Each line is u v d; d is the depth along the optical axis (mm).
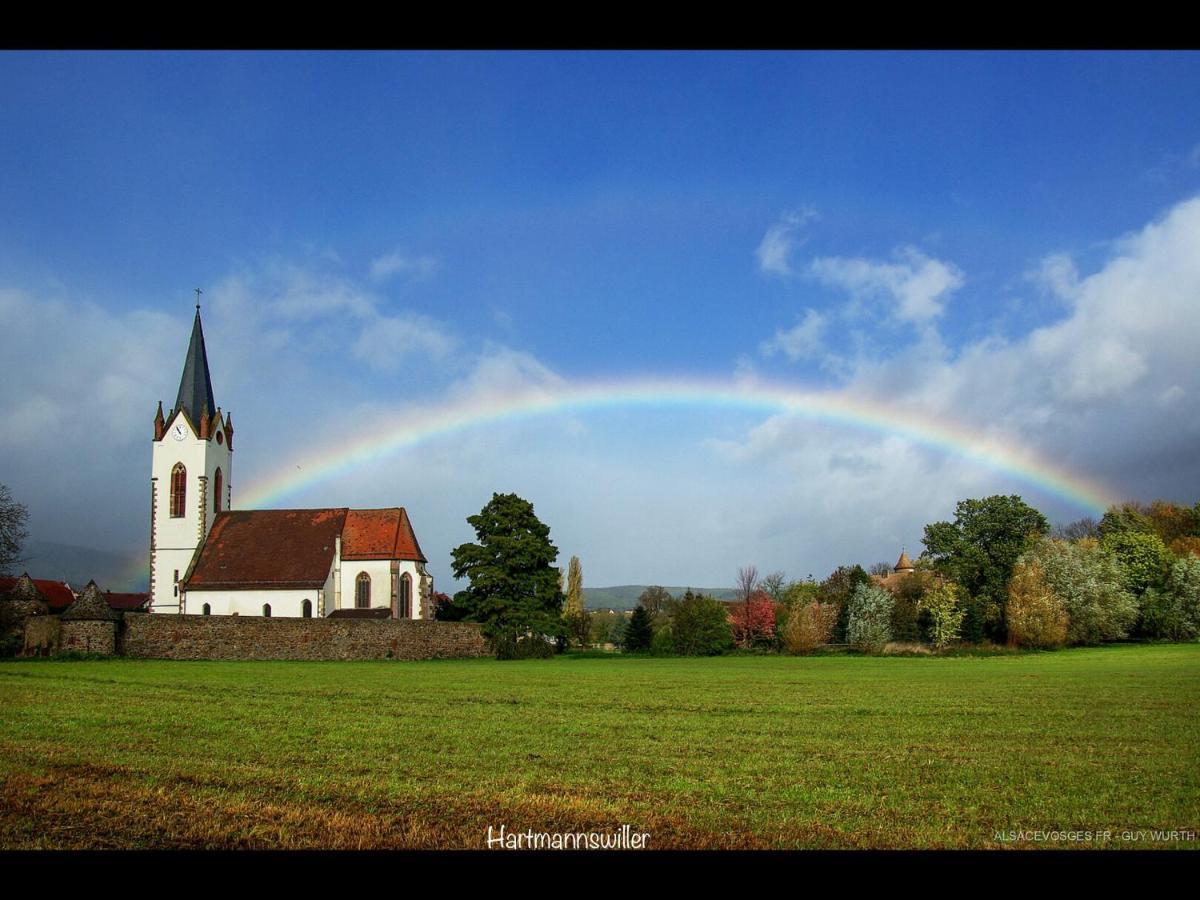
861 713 33500
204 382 102062
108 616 66312
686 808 17188
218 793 18016
